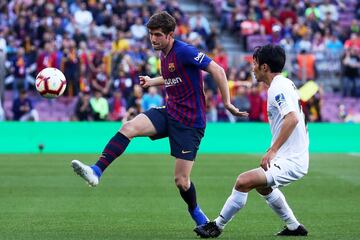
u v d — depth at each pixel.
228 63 79.50
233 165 51.78
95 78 71.38
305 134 22.97
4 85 70.00
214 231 23.62
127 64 71.56
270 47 22.86
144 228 26.11
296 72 76.94
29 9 80.38
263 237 24.00
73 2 82.81
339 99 79.88
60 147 65.44
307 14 89.44
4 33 77.00
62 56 71.62
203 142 66.88
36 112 69.19
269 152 21.97
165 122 24.11
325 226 26.73
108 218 28.52
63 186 38.84
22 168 48.34
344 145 68.94
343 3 95.56
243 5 91.25
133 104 67.50
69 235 24.31
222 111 71.81
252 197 34.81
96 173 23.09
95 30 80.00
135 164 51.75
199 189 38.09
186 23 84.56
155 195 35.59
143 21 81.88
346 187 39.06
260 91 72.62
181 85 23.78
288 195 35.84
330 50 80.81
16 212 29.89
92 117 68.94
